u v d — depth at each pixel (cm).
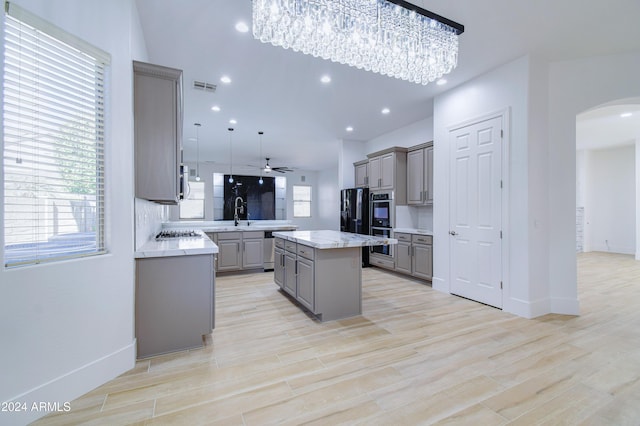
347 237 333
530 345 243
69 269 171
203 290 241
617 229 779
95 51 184
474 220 359
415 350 235
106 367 190
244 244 532
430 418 156
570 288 317
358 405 167
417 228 536
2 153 143
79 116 179
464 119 370
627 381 191
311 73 341
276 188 1053
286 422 154
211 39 275
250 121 523
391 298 377
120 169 201
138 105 223
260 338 259
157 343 227
